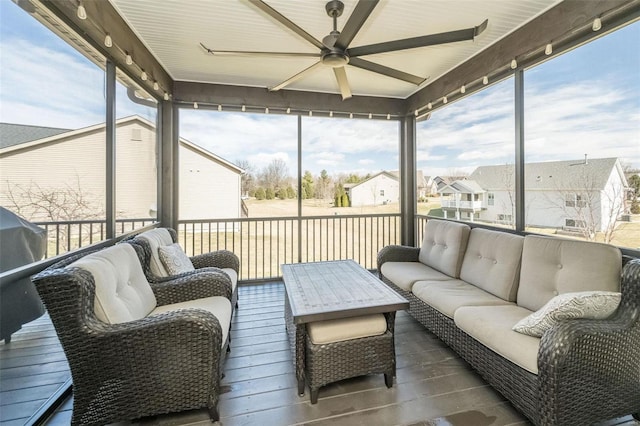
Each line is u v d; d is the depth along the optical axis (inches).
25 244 62.7
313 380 70.4
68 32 76.1
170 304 87.8
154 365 60.7
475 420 64.7
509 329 69.1
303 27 103.3
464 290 100.0
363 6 63.1
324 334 71.8
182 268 102.8
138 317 72.1
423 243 140.1
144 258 90.1
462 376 80.9
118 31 94.6
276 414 67.2
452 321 86.8
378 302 78.0
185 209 161.2
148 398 61.1
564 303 59.4
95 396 58.9
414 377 80.5
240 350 94.7
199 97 153.3
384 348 75.7
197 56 125.6
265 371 83.7
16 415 61.4
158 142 146.3
